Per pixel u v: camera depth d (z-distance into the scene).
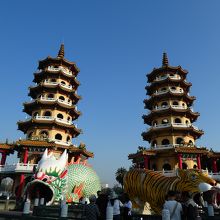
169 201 10.16
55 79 56.62
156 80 58.41
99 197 13.26
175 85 58.16
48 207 19.06
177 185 18.19
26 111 55.38
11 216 17.34
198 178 18.02
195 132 53.06
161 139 52.50
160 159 50.72
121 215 15.61
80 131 54.62
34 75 57.28
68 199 30.59
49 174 25.81
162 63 63.97
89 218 11.10
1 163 47.22
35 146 46.28
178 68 59.25
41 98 52.84
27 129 52.50
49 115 52.59
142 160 52.88
